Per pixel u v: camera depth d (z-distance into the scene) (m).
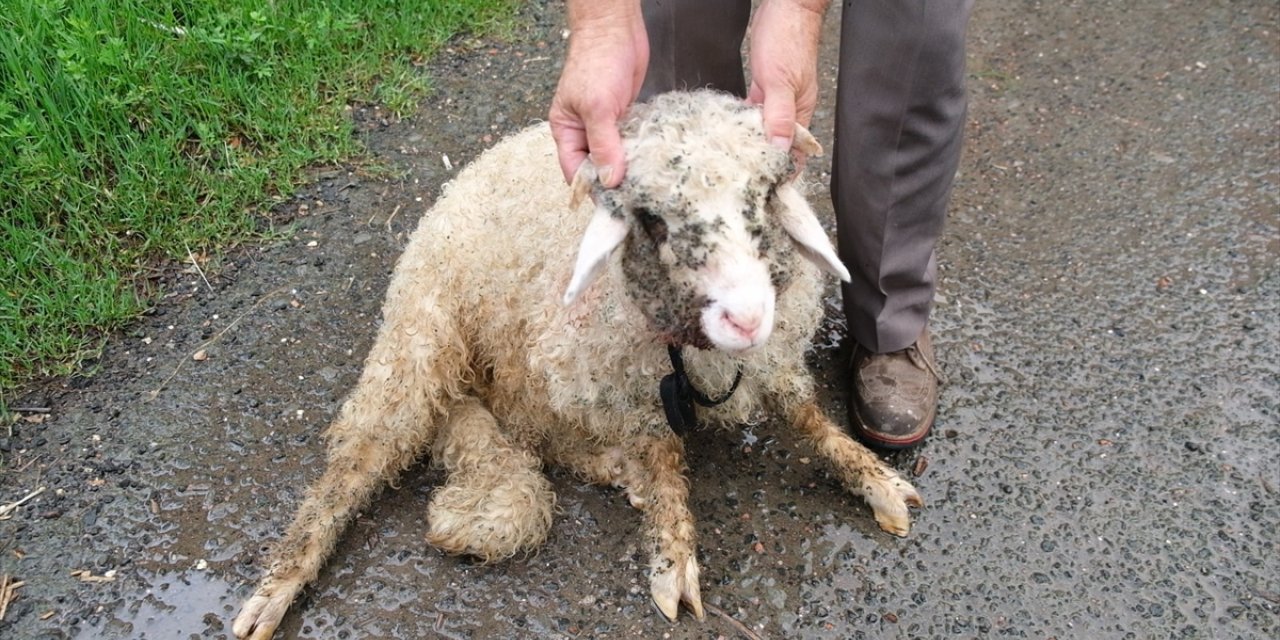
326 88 2.43
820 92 2.57
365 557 1.70
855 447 1.74
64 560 1.70
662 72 1.71
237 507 1.76
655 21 1.66
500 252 1.69
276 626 1.61
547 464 1.82
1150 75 2.63
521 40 2.70
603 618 1.63
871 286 1.77
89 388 1.91
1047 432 1.86
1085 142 2.42
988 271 2.13
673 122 1.38
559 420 1.74
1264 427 1.86
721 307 1.33
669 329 1.42
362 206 2.22
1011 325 2.03
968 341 2.00
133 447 1.83
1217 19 2.84
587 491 1.78
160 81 2.23
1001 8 2.91
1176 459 1.82
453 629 1.62
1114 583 1.67
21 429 1.84
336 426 1.76
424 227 1.80
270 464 1.81
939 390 1.92
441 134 2.38
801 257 1.49
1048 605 1.65
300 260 2.12
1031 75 2.65
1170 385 1.93
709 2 1.67
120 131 2.19
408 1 2.65
